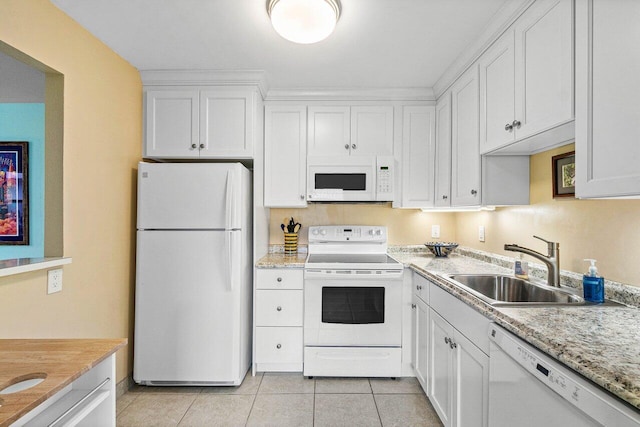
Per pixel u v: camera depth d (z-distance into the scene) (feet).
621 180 3.00
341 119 8.77
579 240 5.09
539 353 3.13
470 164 6.66
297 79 8.09
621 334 3.17
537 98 4.49
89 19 5.62
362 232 9.59
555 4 4.10
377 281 7.69
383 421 6.15
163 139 7.82
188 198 7.15
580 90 3.54
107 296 6.58
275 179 8.75
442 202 8.20
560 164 5.46
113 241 6.77
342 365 7.66
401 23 5.65
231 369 7.16
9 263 4.65
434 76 7.87
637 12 2.84
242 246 7.43
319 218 9.93
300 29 5.30
